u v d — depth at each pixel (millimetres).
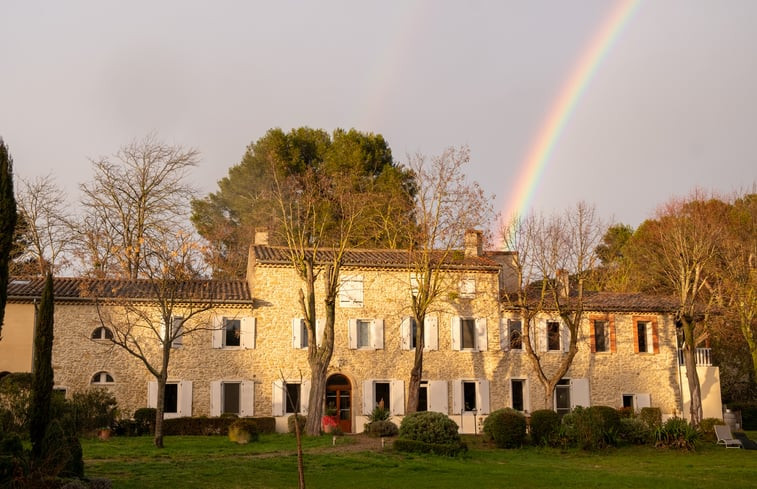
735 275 39562
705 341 43031
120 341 29938
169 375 33875
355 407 35938
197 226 50375
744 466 25828
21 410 25719
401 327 36938
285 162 48844
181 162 47594
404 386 36469
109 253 44156
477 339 37781
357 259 36906
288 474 21094
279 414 34656
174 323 34250
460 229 36688
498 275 38688
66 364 32844
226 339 35000
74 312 33312
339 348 36188
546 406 36000
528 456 27625
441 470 22797
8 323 31938
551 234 37906
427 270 35438
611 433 29969
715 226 41469
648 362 39562
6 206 17219
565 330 38844
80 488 16422
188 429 31641
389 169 48438
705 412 39125
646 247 50781
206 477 20000
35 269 43031
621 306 39469
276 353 35250
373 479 20922
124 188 46375
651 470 24656
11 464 15406
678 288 40938
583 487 20578
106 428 29359
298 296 35875
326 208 42594
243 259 47688
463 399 37000
